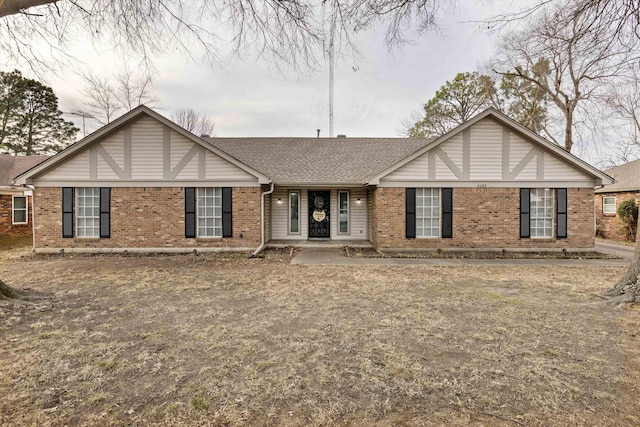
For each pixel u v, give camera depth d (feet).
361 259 31.78
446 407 8.32
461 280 23.07
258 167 41.52
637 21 14.92
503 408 8.27
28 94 72.64
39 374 9.92
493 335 13.08
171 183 35.27
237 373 10.05
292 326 14.12
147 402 8.52
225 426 7.58
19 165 52.85
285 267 27.89
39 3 14.66
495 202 36.04
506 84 64.59
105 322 14.48
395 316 15.39
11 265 28.48
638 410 8.14
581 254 34.71
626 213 46.26
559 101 52.01
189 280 22.86
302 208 43.73
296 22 16.71
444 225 36.11
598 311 16.06
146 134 35.12
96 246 34.88
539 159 35.91
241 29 17.67
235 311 16.15
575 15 15.07
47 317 15.10
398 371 10.19
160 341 12.47
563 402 8.51
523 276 24.41
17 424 7.59
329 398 8.70
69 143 80.48
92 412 8.09
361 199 43.42
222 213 35.68
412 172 36.19
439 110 78.28
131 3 17.49
